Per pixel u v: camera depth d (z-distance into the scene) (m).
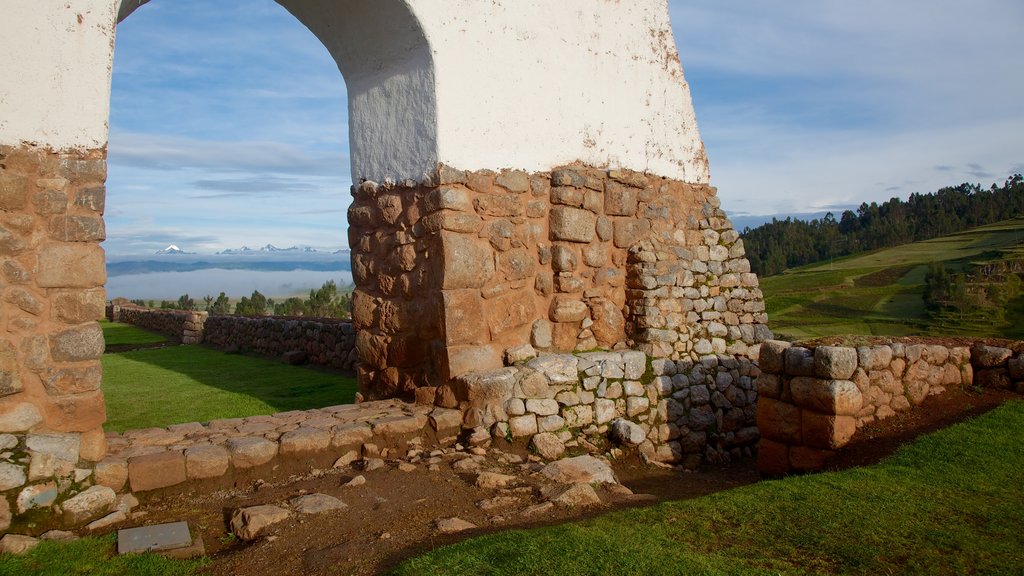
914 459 4.73
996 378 6.20
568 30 7.05
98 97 4.26
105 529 3.98
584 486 4.63
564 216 6.82
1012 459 4.62
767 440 5.74
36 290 4.04
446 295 5.91
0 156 3.93
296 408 7.77
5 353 3.91
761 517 3.83
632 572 3.04
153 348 15.42
